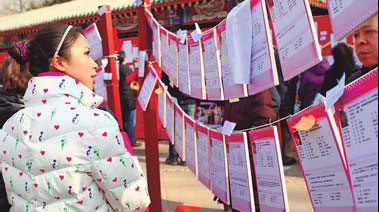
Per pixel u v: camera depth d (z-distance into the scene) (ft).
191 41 6.88
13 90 6.25
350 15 3.26
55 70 4.76
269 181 5.29
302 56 4.13
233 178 6.14
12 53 5.44
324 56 19.16
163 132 23.63
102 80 11.66
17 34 37.99
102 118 4.36
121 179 4.33
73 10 31.71
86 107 4.49
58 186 4.21
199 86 6.70
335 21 3.48
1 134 4.79
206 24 24.89
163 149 22.36
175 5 23.85
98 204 4.39
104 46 11.16
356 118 3.45
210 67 6.24
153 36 9.34
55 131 4.26
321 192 4.30
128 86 22.65
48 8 40.37
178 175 17.02
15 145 4.47
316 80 15.85
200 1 22.86
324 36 19.21
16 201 4.62
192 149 7.66
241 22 5.21
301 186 14.62
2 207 5.12
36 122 4.37
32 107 4.55
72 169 4.19
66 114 4.32
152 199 9.99
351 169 3.56
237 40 5.26
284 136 17.81
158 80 9.25
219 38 5.91
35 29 34.81
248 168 5.68
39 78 4.61
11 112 6.12
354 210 3.93
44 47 4.71
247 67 5.18
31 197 4.35
